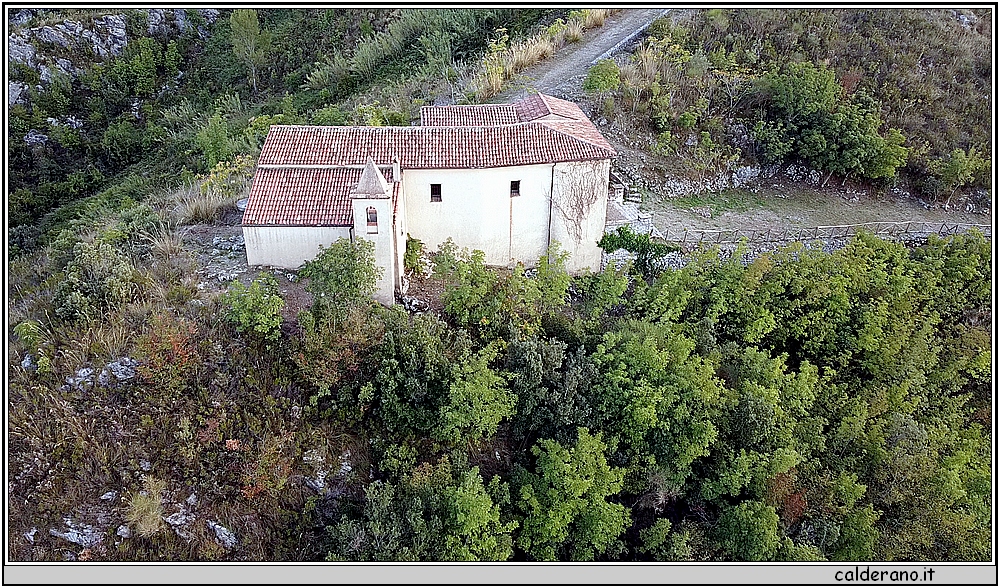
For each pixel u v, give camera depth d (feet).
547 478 63.77
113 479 57.57
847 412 77.41
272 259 81.30
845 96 129.08
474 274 74.28
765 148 123.13
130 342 64.08
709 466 69.51
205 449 60.18
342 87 163.32
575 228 89.66
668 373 69.62
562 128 88.22
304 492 62.39
